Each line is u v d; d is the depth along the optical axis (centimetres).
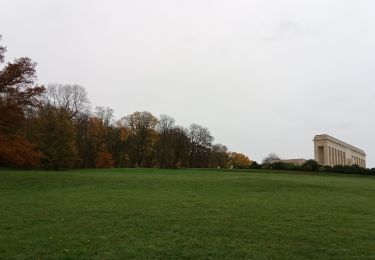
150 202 2969
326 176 7675
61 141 7544
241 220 2344
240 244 1809
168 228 2094
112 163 10519
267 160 17438
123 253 1630
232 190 4034
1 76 4197
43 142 7400
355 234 2058
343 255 1673
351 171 8600
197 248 1730
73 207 2697
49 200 3055
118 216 2383
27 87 4384
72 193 3544
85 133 10181
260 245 1803
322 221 2392
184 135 12350
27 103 4375
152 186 4219
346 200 3512
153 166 11750
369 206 3150
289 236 1980
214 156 13925
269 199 3388
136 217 2359
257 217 2458
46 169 7412
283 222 2323
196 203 2972
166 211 2578
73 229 2038
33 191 3719
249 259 1586
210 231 2044
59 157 7406
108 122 11231
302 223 2309
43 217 2336
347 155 16988
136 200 3069
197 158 13150
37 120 7500
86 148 10194
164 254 1633
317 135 14488
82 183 4400
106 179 4803
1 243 1745
